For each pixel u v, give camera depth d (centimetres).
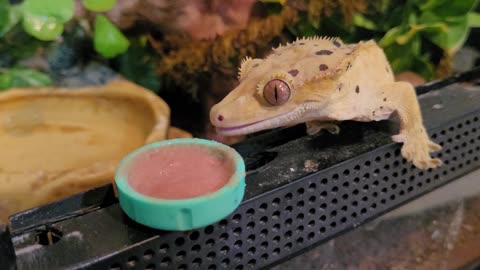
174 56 30
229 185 19
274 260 22
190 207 19
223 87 30
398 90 23
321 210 22
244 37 29
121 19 29
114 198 21
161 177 20
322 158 22
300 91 21
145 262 19
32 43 30
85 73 31
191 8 29
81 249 19
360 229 23
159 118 29
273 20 29
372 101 23
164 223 19
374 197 24
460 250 23
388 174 24
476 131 26
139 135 30
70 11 29
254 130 21
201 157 20
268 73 21
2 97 30
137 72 31
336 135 24
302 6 29
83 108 31
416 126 23
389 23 31
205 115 31
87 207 21
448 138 25
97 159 29
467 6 31
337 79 22
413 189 25
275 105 21
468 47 34
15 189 27
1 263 18
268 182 21
